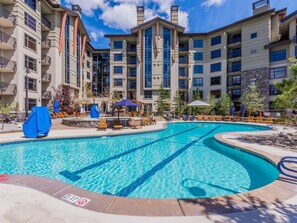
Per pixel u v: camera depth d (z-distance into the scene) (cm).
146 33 3734
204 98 3894
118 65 3959
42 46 2998
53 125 1877
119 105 1658
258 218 319
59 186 439
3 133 1297
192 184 574
